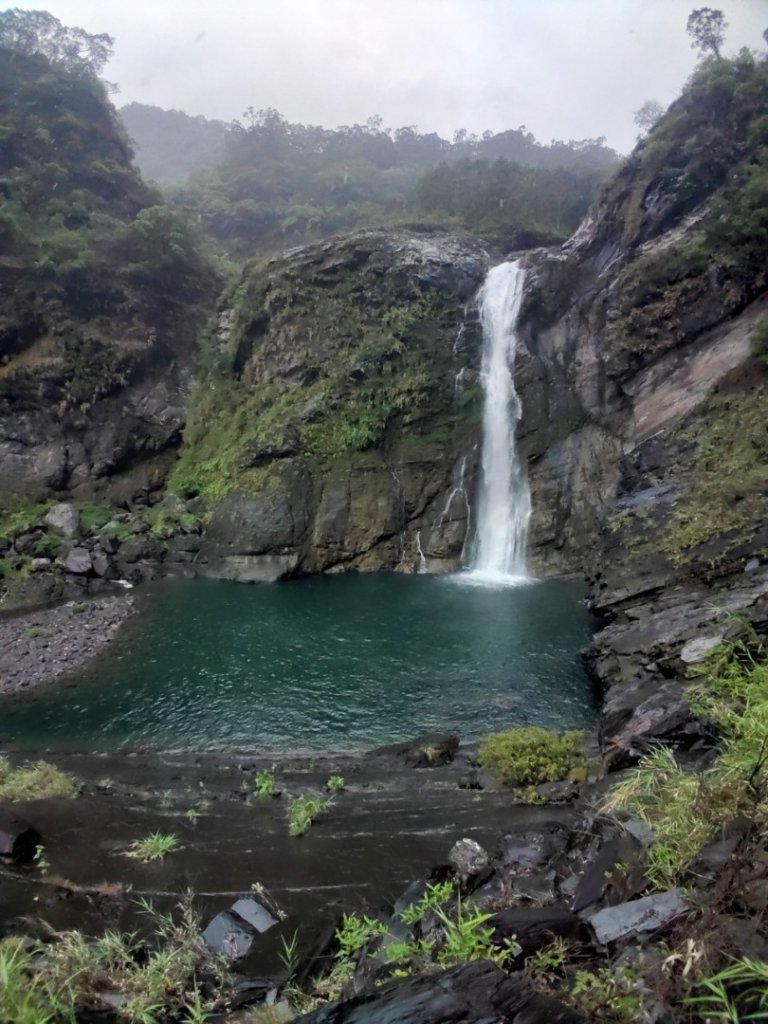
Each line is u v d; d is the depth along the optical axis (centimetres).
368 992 301
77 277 2920
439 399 2677
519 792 822
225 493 2561
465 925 381
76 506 2605
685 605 1260
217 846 701
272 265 3017
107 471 2762
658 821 479
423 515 2548
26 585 2155
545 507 2383
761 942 283
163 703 1314
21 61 3588
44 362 2761
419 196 4831
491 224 3791
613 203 2769
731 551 1339
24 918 554
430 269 2856
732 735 623
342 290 2911
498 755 912
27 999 357
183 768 1026
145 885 618
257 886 595
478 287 2909
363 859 659
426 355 2739
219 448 2827
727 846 380
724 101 2556
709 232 2261
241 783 938
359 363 2684
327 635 1683
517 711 1217
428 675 1406
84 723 1237
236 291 3231
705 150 2502
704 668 872
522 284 2733
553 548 2347
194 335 3247
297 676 1427
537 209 4334
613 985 304
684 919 333
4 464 2630
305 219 5509
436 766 988
